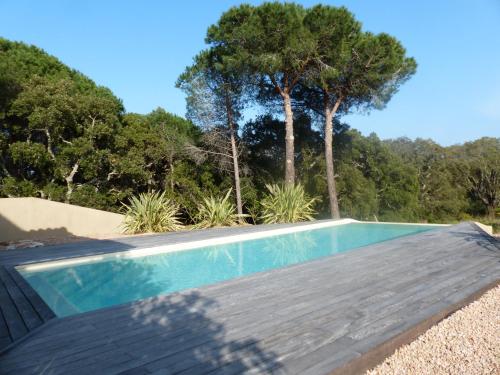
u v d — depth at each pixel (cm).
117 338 260
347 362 220
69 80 1697
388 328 271
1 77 1440
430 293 358
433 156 2672
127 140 1742
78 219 999
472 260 505
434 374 229
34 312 334
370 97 1512
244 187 1752
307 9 1481
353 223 1180
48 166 1616
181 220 1872
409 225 1111
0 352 238
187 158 1816
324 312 308
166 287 502
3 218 876
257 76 1472
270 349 238
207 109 1630
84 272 571
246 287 392
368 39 1373
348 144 1867
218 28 1457
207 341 252
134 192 1831
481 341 270
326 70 1369
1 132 1536
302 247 794
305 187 1811
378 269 466
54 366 218
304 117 1786
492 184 3006
